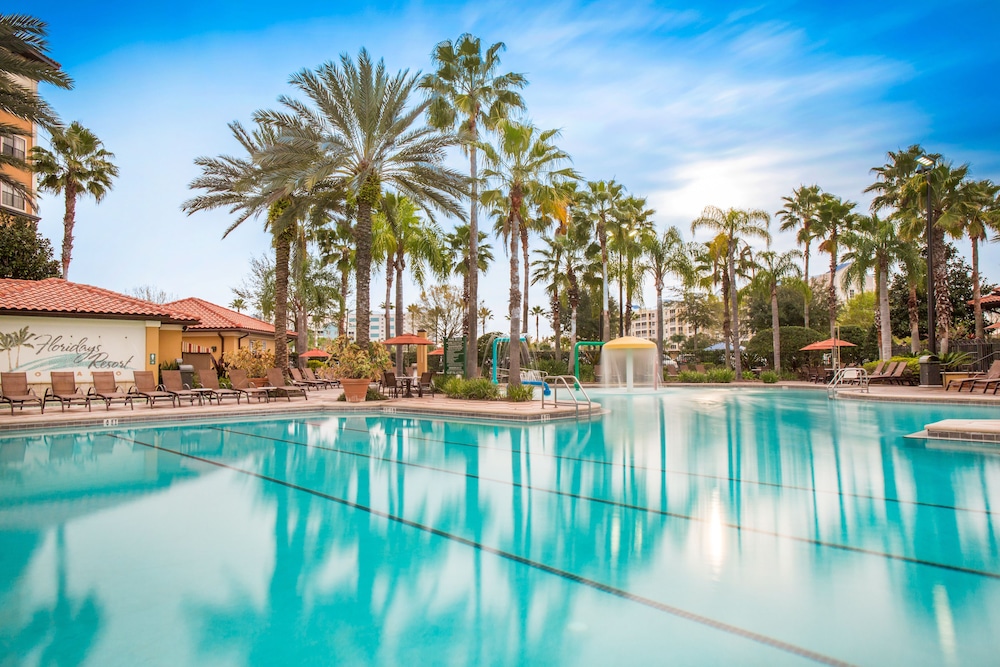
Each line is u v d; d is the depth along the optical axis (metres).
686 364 41.44
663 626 2.95
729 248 31.98
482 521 4.98
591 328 49.16
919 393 17.61
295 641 2.83
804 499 5.63
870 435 10.26
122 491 6.20
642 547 4.24
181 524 4.92
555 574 3.72
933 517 4.94
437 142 17.64
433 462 7.93
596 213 31.89
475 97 21.31
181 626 3.00
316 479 6.81
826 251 32.59
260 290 40.31
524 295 35.91
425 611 3.18
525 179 19.03
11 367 16.59
